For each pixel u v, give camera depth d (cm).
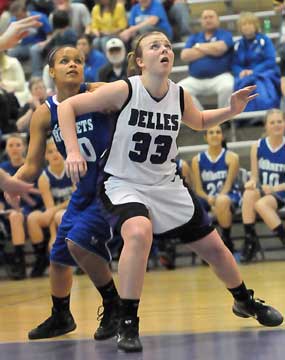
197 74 1789
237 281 734
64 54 746
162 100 687
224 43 1778
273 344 623
